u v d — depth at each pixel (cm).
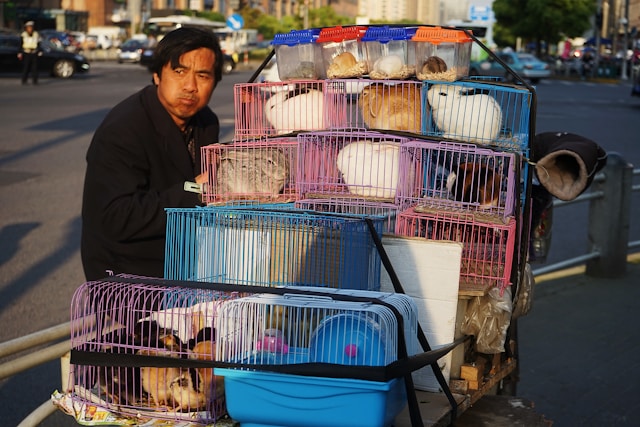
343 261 314
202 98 367
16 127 1733
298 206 354
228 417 280
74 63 3412
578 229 1047
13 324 639
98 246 363
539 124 2100
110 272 321
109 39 6581
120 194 353
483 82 368
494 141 373
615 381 588
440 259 309
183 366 262
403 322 257
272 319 267
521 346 655
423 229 352
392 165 359
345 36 387
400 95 373
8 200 1074
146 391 280
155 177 371
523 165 376
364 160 359
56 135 1627
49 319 653
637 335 682
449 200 356
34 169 1280
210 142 395
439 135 378
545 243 475
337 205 358
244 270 327
